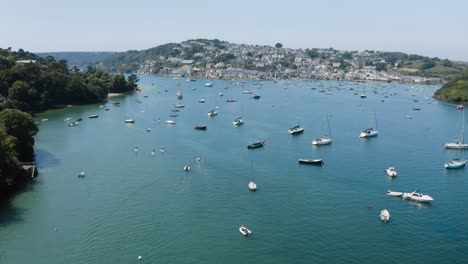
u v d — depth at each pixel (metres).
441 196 147.00
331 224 124.12
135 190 150.62
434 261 104.94
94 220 125.94
